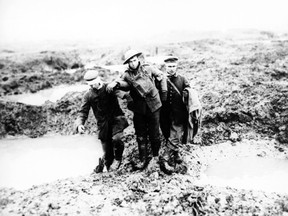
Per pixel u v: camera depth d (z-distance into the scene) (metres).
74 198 4.04
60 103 8.15
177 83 4.73
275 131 6.32
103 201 4.00
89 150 6.32
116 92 4.38
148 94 4.38
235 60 9.73
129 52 4.26
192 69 9.06
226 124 6.49
